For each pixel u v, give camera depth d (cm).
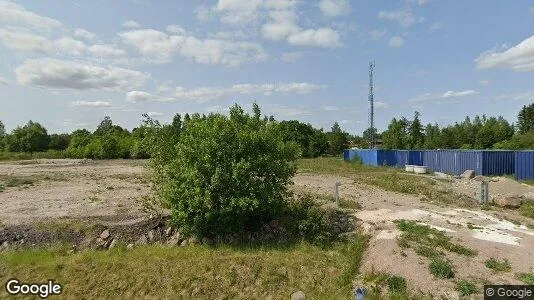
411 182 2372
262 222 1316
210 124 1281
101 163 4778
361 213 1445
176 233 1291
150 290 957
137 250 1163
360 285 939
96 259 1071
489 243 1099
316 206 1414
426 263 956
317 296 929
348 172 3162
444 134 6656
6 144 7656
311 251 1152
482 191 1838
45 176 2828
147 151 1434
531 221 1480
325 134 7231
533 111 7262
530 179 2839
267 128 1320
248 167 1198
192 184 1205
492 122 6900
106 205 1614
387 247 1063
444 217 1414
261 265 1039
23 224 1291
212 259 1069
